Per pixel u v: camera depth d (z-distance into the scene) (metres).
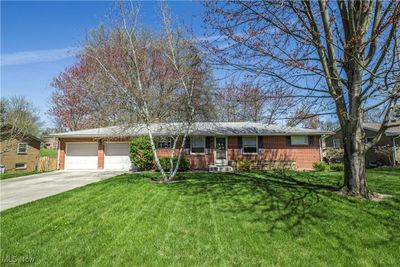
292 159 16.48
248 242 3.92
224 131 16.50
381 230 4.28
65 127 28.70
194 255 3.54
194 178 10.68
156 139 14.97
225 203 6.22
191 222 4.92
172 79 10.84
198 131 16.16
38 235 4.39
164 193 7.61
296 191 7.17
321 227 4.47
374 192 6.76
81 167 17.36
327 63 6.52
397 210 5.24
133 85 10.38
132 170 16.77
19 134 20.89
